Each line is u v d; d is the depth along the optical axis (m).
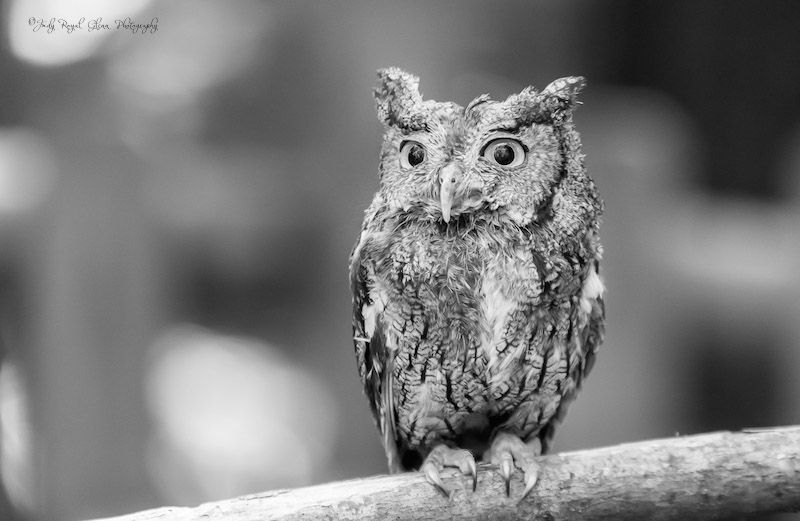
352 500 6.02
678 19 16.45
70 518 12.05
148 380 12.56
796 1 15.91
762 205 15.39
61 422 12.05
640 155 13.66
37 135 12.85
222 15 13.76
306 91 13.88
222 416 14.17
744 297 13.23
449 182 6.47
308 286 13.99
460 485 6.29
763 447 6.31
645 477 6.29
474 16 14.72
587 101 15.57
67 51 13.14
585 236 6.88
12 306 12.13
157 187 12.70
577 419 12.80
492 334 6.71
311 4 13.86
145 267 12.54
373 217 7.04
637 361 12.96
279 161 13.71
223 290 13.77
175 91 13.52
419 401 7.08
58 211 12.05
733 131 16.28
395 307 6.80
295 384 14.40
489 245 6.73
